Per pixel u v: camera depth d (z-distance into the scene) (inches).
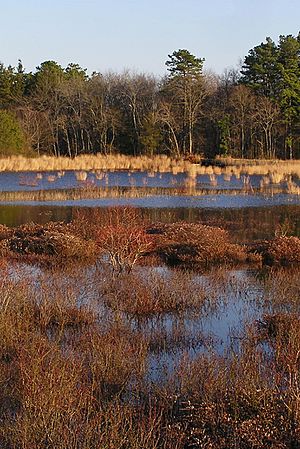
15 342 346.0
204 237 698.2
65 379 272.4
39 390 253.3
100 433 227.8
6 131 2180.1
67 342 359.9
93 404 260.7
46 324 395.2
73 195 1224.8
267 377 287.1
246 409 250.8
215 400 259.9
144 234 673.0
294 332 355.3
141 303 437.1
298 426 236.7
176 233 730.8
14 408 270.7
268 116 2231.8
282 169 1636.3
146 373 314.3
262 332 382.6
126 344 342.0
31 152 2284.7
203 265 627.5
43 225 824.9
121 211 845.8
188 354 339.9
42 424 230.1
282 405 249.0
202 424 243.1
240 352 339.3
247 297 485.4
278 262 636.1
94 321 405.1
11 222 920.3
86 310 415.8
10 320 369.1
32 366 288.5
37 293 448.5
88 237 738.2
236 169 1694.1
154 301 448.1
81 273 557.9
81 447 220.5
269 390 259.4
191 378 284.0
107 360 303.4
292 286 501.7
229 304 464.4
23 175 1683.1
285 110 2311.8
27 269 588.1
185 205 1085.8
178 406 263.3
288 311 429.4
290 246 652.7
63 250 658.2
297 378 277.9
